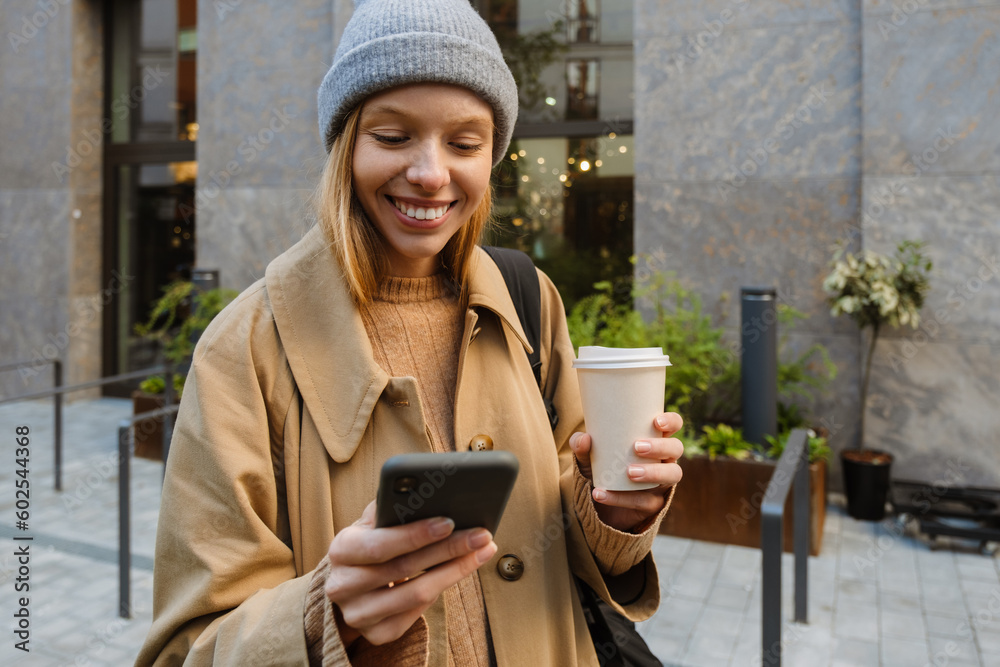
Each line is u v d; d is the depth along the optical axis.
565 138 5.80
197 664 0.77
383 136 0.88
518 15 5.88
